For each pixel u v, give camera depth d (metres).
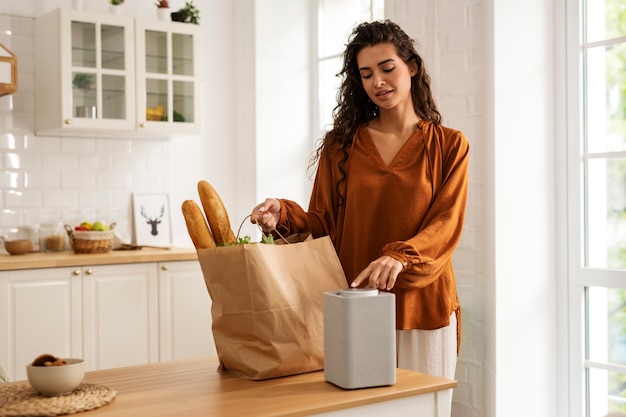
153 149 5.14
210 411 1.48
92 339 4.29
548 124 3.50
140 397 1.59
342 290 1.69
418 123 2.31
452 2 3.56
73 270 4.22
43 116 4.63
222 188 5.43
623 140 3.30
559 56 3.48
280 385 1.69
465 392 3.55
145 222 5.06
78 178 4.86
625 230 3.31
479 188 3.46
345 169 2.36
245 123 5.36
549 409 3.52
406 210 2.24
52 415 1.44
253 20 5.23
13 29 4.64
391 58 2.20
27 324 4.09
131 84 4.63
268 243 1.94
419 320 2.28
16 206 4.66
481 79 3.44
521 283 3.44
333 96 5.25
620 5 3.29
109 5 4.88
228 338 1.81
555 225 3.52
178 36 4.81
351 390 1.63
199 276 4.65
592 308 3.43
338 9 5.18
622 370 3.31
